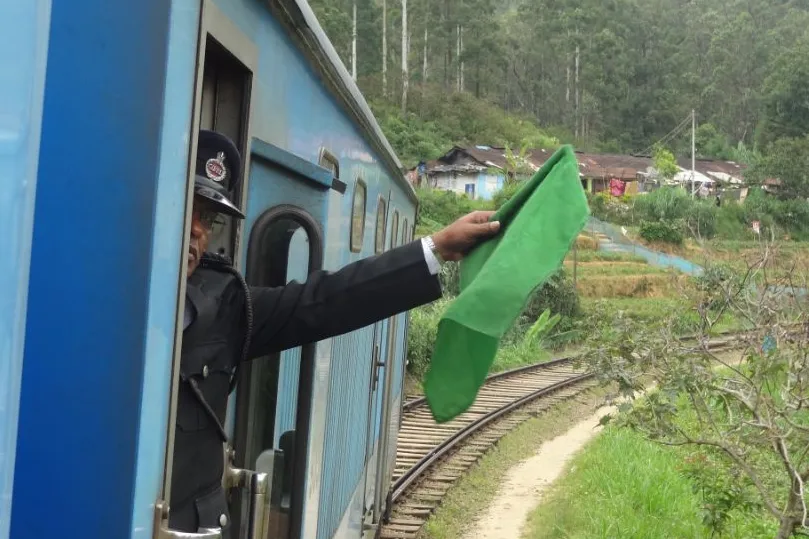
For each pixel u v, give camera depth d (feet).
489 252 8.21
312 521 10.92
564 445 49.90
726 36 294.25
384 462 25.25
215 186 6.96
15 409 3.98
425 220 140.15
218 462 6.82
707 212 164.96
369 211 17.71
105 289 5.02
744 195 205.16
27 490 4.98
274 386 9.14
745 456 20.27
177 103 5.26
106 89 5.09
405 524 31.24
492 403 58.03
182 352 6.51
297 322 7.79
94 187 5.05
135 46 5.11
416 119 215.10
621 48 285.84
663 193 170.19
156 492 5.24
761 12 317.83
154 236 5.05
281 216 8.79
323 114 11.91
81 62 5.10
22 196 3.95
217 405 6.84
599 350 20.16
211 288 6.93
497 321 6.95
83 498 4.98
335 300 7.86
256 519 7.56
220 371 6.87
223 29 6.93
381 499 25.50
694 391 19.56
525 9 296.71
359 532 19.83
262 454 8.98
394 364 26.81
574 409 61.41
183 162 5.36
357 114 14.70
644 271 135.33
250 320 7.13
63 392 5.00
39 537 4.96
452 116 224.94
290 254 9.07
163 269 5.17
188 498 6.45
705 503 23.45
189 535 5.46
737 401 20.34
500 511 35.29
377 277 7.97
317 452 10.85
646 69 295.07
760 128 249.55
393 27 252.62
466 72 266.36
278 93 9.27
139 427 5.00
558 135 255.70
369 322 8.06
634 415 20.26
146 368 5.03
